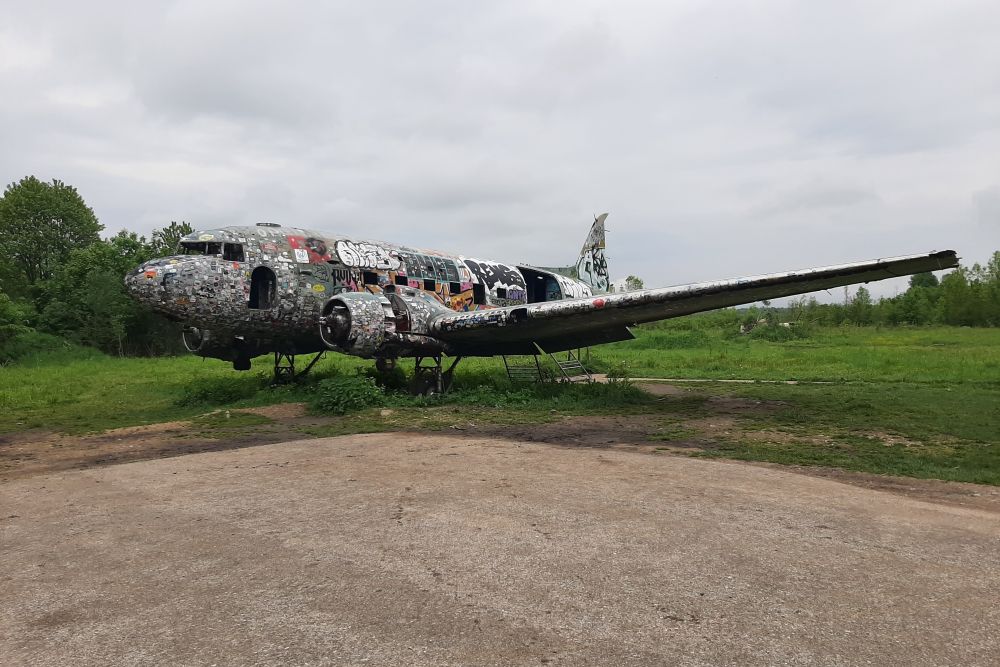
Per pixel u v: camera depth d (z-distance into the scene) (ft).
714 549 12.60
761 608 9.91
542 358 78.89
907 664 8.20
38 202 150.71
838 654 8.46
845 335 143.13
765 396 43.73
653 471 20.25
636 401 41.14
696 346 115.44
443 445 25.55
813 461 22.41
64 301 116.98
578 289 67.00
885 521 14.58
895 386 48.93
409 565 11.78
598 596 10.36
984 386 48.08
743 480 18.97
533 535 13.50
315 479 19.12
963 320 189.26
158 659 8.40
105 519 15.14
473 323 39.27
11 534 14.06
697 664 8.20
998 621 9.45
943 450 24.54
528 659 8.34
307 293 41.93
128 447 26.91
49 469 22.43
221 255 39.70
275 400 41.55
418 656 8.42
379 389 40.24
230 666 8.18
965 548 12.72
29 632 9.24
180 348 123.34
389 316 39.01
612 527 14.03
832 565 11.75
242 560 12.12
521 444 25.95
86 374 73.05
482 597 10.33
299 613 9.77
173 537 13.61
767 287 32.04
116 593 10.63
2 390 54.19
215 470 20.80
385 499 16.62
